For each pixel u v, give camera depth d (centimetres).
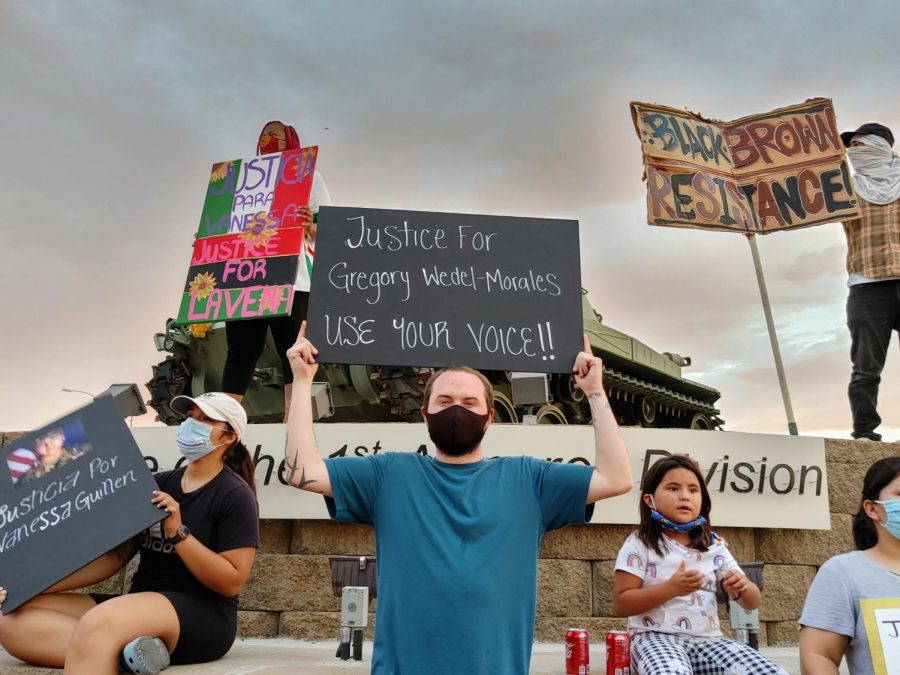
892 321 823
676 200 873
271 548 709
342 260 403
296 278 680
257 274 686
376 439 714
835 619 355
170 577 425
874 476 376
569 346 393
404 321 393
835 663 357
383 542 313
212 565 409
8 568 403
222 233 706
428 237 411
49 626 397
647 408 1504
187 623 408
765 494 742
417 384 990
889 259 810
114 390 682
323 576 684
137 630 380
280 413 1198
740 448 746
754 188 894
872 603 350
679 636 416
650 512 441
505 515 312
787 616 736
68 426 434
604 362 1348
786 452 755
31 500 418
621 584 430
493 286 403
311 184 702
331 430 717
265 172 716
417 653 291
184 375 1227
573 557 711
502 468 329
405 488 321
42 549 405
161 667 382
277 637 673
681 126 896
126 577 706
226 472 451
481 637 291
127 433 430
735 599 423
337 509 323
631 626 434
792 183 879
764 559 751
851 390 842
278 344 737
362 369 1057
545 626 688
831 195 857
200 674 395
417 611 296
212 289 690
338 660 496
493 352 389
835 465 780
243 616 677
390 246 407
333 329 389
